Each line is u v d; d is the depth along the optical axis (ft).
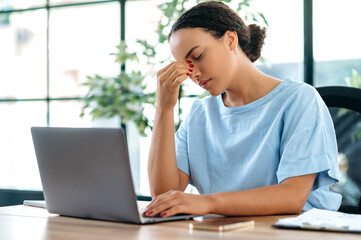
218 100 5.27
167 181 4.93
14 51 13.17
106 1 11.93
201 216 3.91
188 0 9.44
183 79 4.68
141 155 11.36
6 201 13.19
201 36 4.57
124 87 10.02
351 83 9.60
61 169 3.83
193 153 5.19
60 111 12.64
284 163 4.30
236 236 3.02
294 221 3.38
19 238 3.10
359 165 4.88
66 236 3.13
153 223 3.53
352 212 4.84
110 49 11.94
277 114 4.73
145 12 11.47
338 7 9.63
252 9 9.05
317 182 4.38
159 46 9.84
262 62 9.27
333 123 5.06
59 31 12.60
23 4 13.00
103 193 3.59
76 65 12.40
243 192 3.90
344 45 9.64
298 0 9.83
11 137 13.28
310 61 9.76
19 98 13.16
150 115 10.12
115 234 3.15
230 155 4.93
